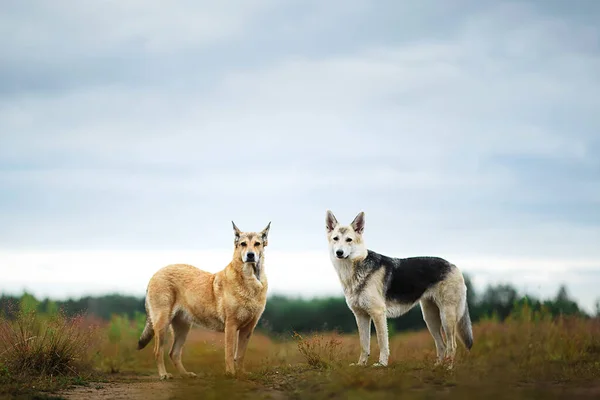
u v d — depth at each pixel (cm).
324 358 1370
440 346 1389
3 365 1191
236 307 1238
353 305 1311
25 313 1331
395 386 941
